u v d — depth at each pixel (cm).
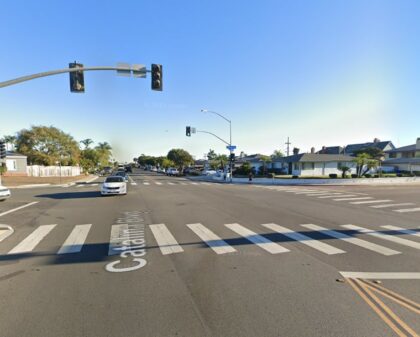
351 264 585
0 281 504
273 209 1335
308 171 4644
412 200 1711
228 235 832
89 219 1098
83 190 2455
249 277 516
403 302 422
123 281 501
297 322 370
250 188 2609
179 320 376
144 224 994
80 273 540
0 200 1733
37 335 345
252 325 364
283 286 477
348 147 7362
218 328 358
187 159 8225
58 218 1123
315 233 859
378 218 1117
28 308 408
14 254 662
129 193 2111
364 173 4191
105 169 7625
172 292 457
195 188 2584
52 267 574
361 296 441
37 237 821
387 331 350
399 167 5456
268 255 643
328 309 402
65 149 5747
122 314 391
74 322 372
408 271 546
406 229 922
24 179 3966
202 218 1105
